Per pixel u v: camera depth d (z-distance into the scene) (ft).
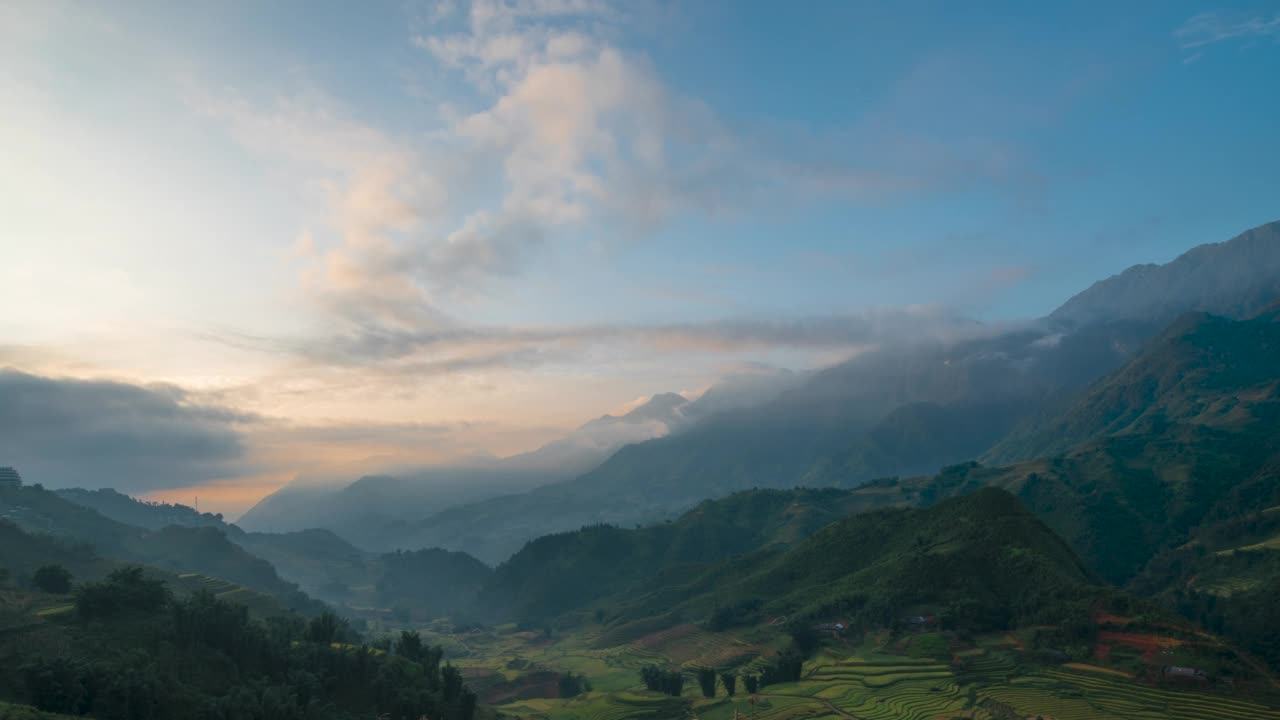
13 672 402.52
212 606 484.33
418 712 485.97
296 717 425.69
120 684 385.50
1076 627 638.12
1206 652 569.23
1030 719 505.66
